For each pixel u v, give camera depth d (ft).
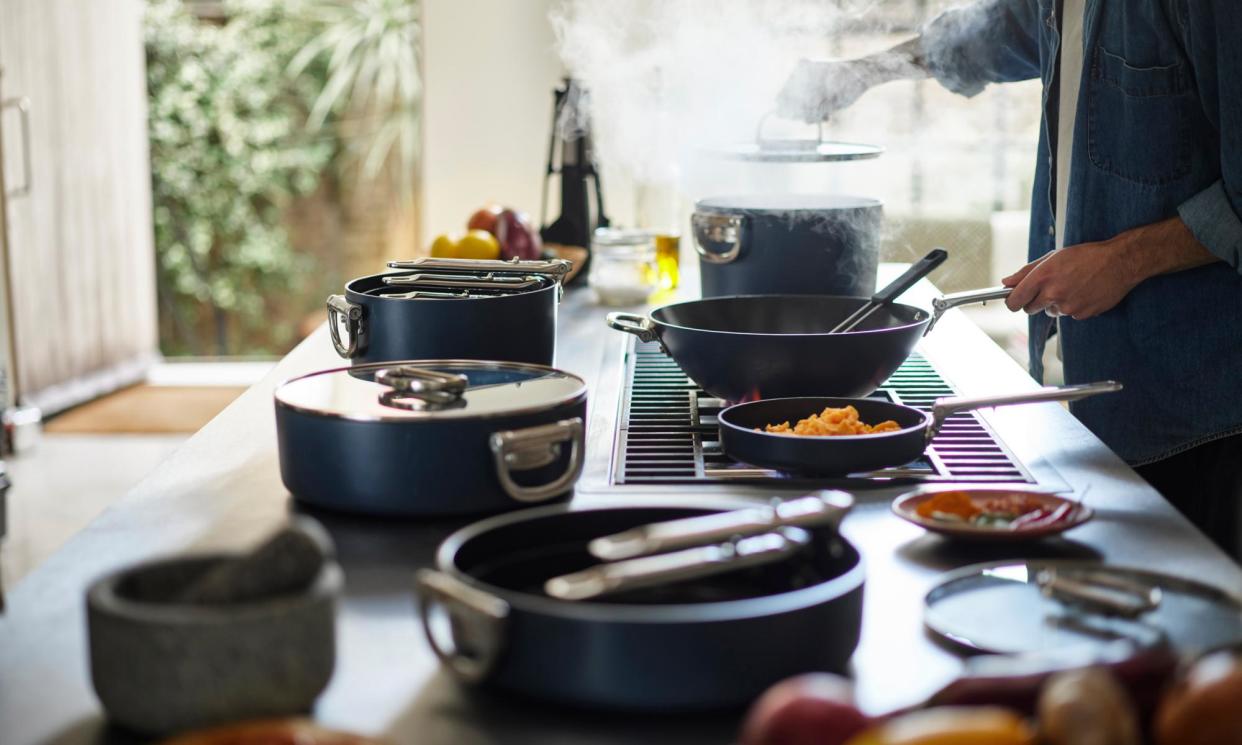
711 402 4.91
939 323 6.52
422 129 14.62
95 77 15.76
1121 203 5.97
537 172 14.69
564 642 2.27
